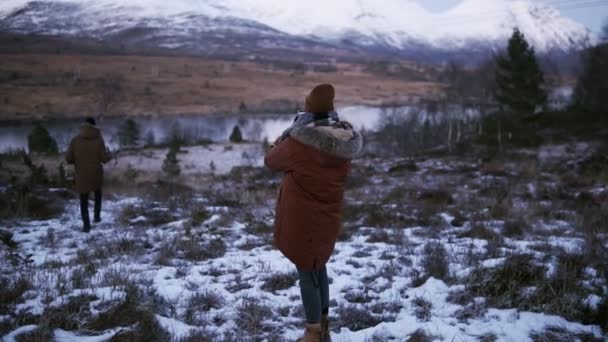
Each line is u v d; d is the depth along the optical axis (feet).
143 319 12.75
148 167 122.21
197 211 30.66
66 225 29.37
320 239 10.98
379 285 16.42
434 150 101.81
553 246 20.08
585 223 25.43
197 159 141.08
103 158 28.07
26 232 27.17
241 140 189.67
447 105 230.48
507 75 123.24
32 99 615.98
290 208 10.93
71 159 27.53
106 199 39.17
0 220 29.35
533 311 13.47
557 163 62.80
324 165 10.74
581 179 46.14
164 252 20.90
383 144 152.66
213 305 14.78
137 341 11.87
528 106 121.60
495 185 42.37
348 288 16.22
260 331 12.91
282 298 15.49
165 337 12.17
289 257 11.09
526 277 15.15
